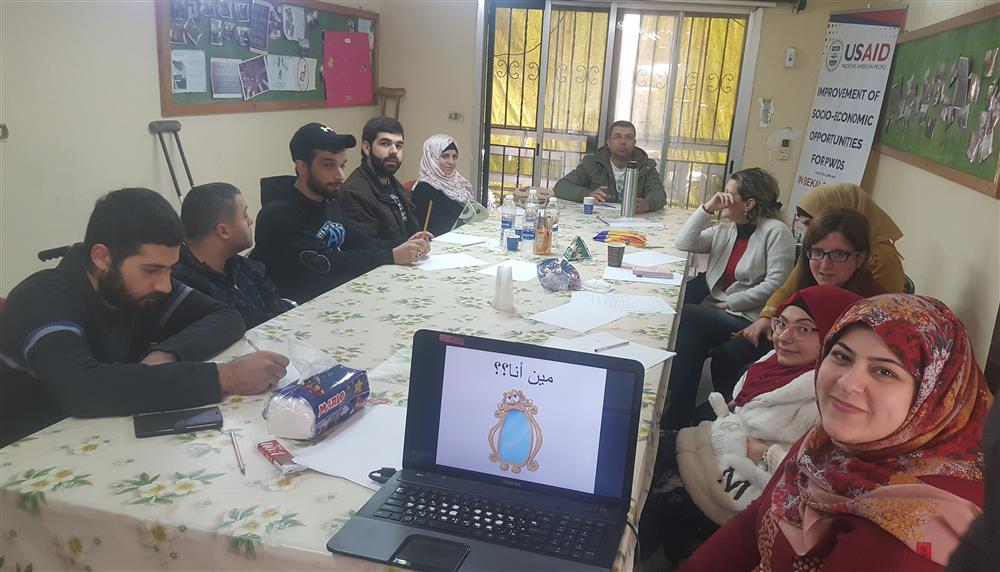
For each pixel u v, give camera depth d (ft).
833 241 7.28
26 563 3.47
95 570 3.37
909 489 2.90
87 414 4.14
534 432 3.42
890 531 2.80
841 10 15.52
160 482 3.50
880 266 8.20
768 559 3.61
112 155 10.44
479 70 17.79
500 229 10.59
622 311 6.74
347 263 8.43
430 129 18.52
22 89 8.96
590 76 17.49
